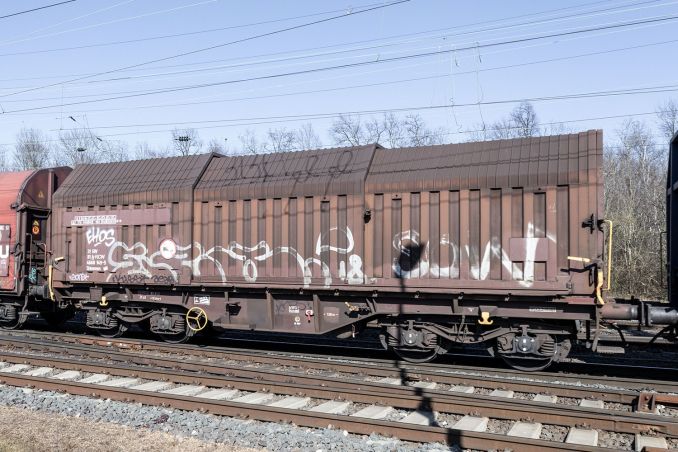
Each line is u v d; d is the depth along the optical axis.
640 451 6.95
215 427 8.01
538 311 10.87
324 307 12.73
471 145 11.62
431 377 10.73
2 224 16.17
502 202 10.86
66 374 11.38
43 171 16.56
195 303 13.96
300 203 12.54
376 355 13.45
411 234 11.53
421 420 8.32
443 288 11.21
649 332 16.25
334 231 12.17
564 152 10.71
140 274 14.25
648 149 46.53
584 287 10.30
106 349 13.86
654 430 7.58
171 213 13.90
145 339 15.99
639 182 43.16
